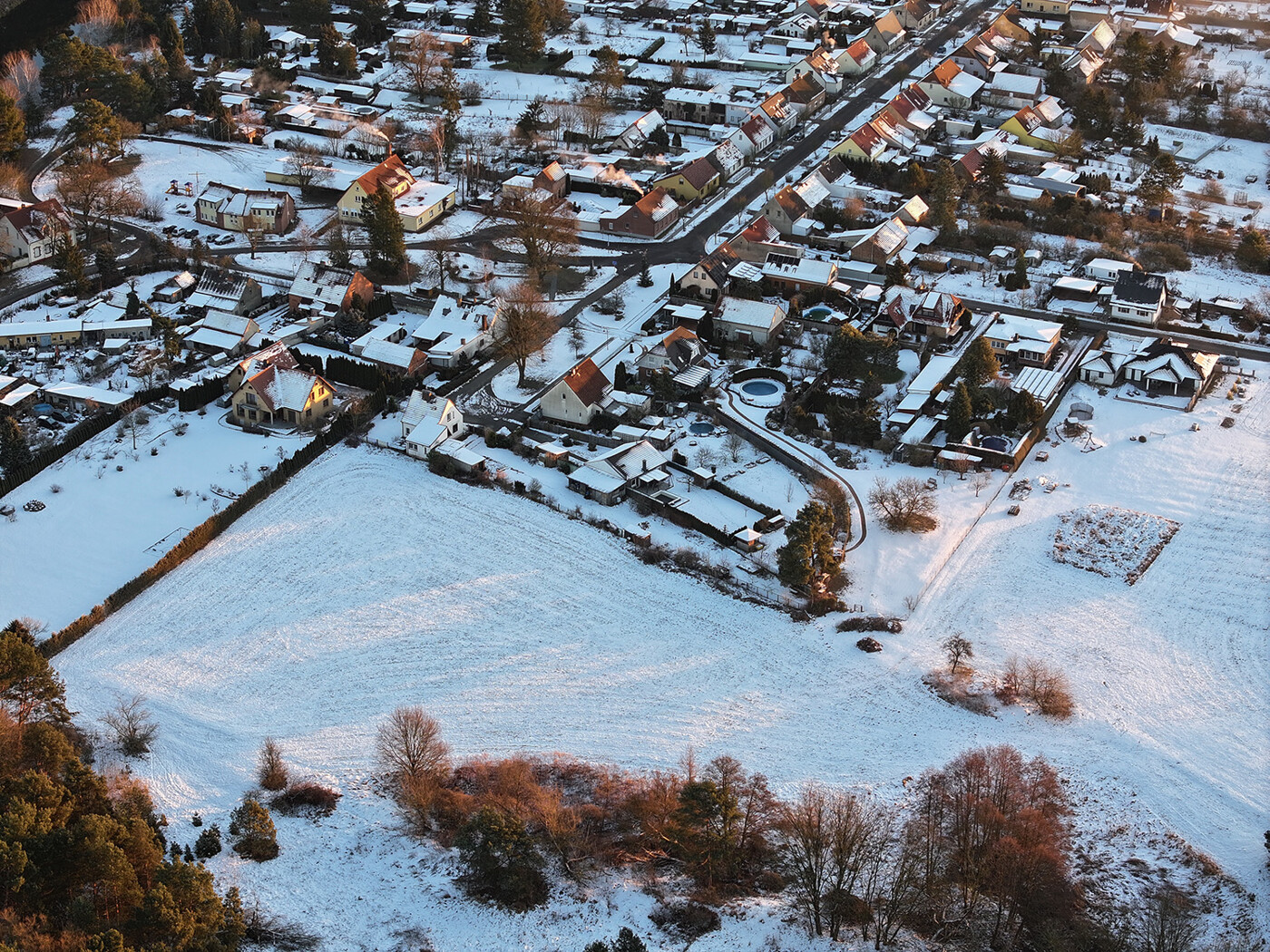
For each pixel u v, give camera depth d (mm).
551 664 151750
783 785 135250
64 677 148375
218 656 152375
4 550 168000
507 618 158375
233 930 113062
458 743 140250
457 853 127625
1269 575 164500
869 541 170625
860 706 146125
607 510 177125
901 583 164125
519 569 166250
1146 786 136125
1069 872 125625
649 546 170125
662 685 148875
